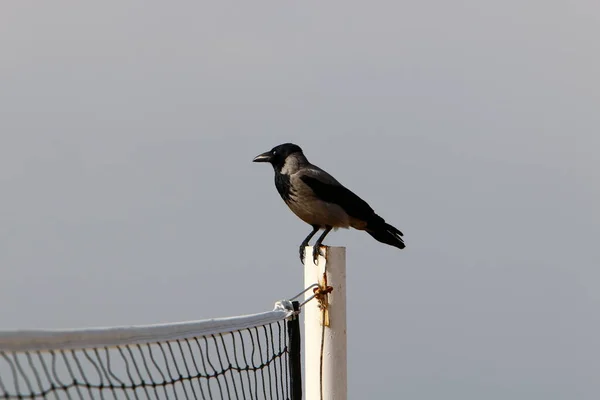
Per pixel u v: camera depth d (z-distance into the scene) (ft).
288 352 38.42
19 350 21.85
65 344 23.44
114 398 25.44
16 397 21.80
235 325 33.65
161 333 28.50
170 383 28.71
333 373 38.99
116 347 25.91
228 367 33.19
